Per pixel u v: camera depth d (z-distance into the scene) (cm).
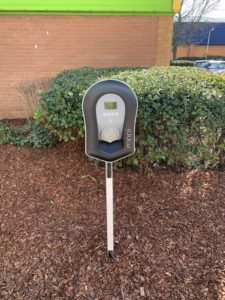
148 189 307
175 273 216
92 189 307
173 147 313
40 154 401
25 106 616
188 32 2289
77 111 305
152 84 312
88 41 611
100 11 590
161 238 246
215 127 313
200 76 362
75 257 227
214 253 233
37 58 614
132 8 591
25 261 224
